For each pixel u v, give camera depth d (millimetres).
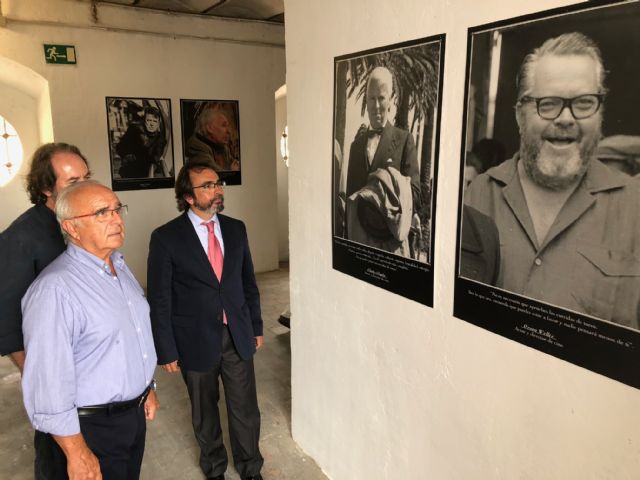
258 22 6031
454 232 1584
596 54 1132
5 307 1837
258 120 6270
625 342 1165
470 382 1614
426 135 1634
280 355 4102
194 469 2666
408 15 1646
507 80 1342
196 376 2311
